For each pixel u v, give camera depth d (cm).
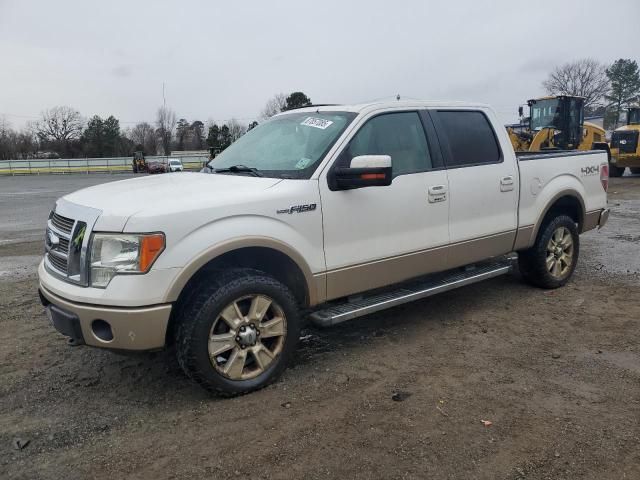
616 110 8088
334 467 282
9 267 761
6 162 6338
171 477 278
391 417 331
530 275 587
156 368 412
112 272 321
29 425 331
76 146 9719
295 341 383
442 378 384
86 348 452
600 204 639
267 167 419
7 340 472
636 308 521
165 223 323
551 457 288
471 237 489
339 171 390
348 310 404
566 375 385
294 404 350
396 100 457
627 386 366
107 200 350
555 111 2041
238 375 357
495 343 448
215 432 319
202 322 336
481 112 514
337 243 399
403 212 435
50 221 393
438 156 466
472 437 308
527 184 538
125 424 331
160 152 10319
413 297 443
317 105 484
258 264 390
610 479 270
